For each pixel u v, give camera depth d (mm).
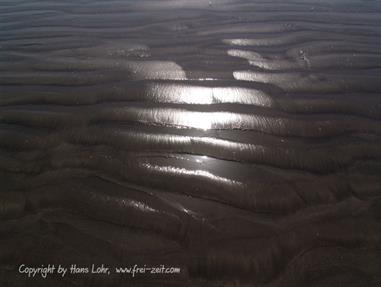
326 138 3938
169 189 3311
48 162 3674
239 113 4316
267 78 5145
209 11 8227
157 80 5098
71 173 3525
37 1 9336
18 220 3084
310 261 2729
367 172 3496
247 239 2865
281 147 3805
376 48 6062
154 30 7156
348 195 3256
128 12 8305
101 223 3018
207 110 4383
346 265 2709
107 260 2754
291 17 7648
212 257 2756
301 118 4227
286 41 6438
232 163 3609
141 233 2928
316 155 3699
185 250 2809
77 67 5590
